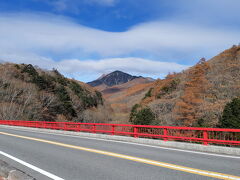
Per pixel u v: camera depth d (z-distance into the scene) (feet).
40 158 24.85
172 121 126.93
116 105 453.99
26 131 62.75
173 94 158.40
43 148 31.73
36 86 222.69
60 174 18.58
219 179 17.11
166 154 27.32
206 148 29.94
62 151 29.27
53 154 27.17
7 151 29.27
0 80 193.98
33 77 245.24
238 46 217.56
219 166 21.16
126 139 41.01
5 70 214.07
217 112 110.22
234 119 95.81
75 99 270.87
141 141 38.29
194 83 135.85
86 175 18.26
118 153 27.86
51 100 203.21
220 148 28.60
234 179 17.08
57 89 258.98
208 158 24.93
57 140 41.39
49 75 306.55
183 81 165.99
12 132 58.54
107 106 404.16
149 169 20.03
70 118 240.53
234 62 181.78
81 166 21.20
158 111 139.95
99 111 311.27
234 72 162.20
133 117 153.38
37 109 190.90
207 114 113.09
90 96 342.85
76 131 56.39
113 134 44.29
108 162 22.84
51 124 62.95
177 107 128.26
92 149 30.89
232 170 19.72
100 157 25.35
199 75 138.92
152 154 27.30
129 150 30.25
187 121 119.44
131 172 19.10
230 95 127.85
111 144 36.22
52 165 21.62
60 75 347.15
